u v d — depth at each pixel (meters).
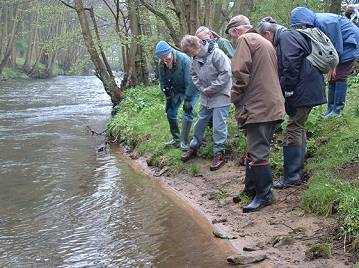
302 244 3.34
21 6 27.34
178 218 4.25
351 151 4.24
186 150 5.66
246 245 3.51
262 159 3.94
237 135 5.54
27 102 14.71
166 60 5.54
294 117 4.07
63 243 3.84
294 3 8.13
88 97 16.61
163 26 11.63
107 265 3.43
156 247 3.68
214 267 3.27
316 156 4.49
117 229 4.09
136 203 4.74
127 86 11.84
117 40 11.66
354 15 5.84
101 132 8.95
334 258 3.09
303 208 3.75
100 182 5.53
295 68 3.87
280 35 3.97
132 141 7.23
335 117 4.95
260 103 3.79
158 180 5.46
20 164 6.48
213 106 5.14
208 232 3.87
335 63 3.94
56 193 5.16
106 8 15.88
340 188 3.66
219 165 5.18
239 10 11.16
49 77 32.22
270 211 3.91
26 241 3.91
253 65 3.80
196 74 5.12
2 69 27.59
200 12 9.80
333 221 3.49
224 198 4.48
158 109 8.09
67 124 10.04
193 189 4.92
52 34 33.72
